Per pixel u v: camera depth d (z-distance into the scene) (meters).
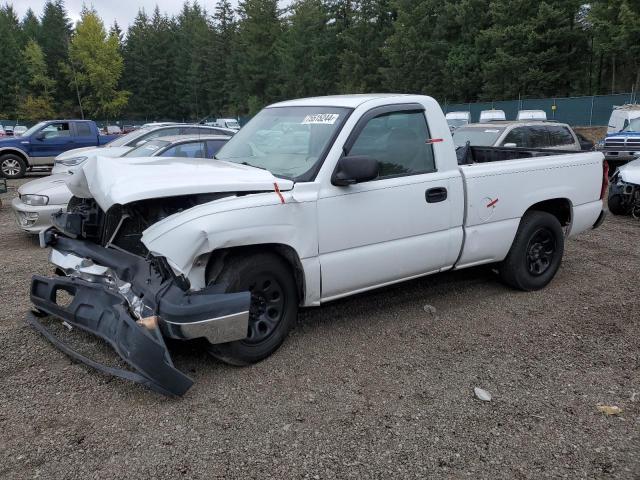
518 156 6.49
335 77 61.22
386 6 55.31
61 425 3.20
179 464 2.88
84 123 19.02
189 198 3.72
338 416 3.32
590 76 46.78
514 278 5.41
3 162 17.88
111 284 3.84
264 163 4.39
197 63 82.75
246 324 3.57
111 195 3.54
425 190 4.52
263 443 3.06
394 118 4.48
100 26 66.75
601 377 3.82
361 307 5.10
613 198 9.98
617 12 37.28
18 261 6.93
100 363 3.77
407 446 3.04
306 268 3.97
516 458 2.94
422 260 4.61
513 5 42.06
